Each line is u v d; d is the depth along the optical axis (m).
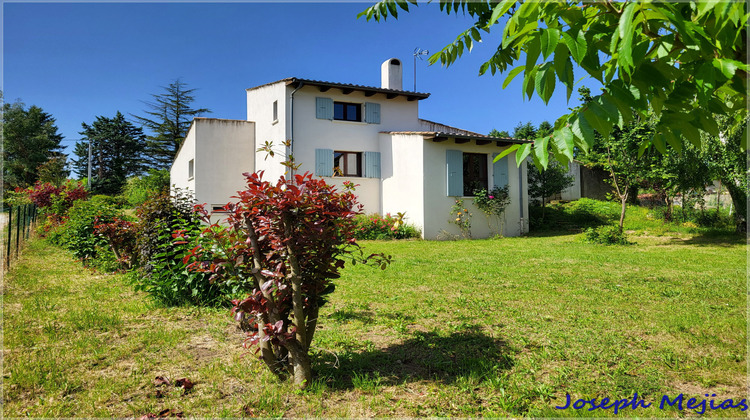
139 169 50.84
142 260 6.27
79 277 7.67
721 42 1.46
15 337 4.08
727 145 11.52
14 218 18.39
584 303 5.42
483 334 4.17
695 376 3.11
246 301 3.02
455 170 15.85
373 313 5.11
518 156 1.43
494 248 12.17
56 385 3.05
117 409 2.72
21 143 45.66
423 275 7.73
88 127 54.56
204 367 3.41
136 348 3.88
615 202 23.17
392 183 16.91
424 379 3.15
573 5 1.44
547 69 1.40
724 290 6.15
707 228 14.97
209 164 17.55
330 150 16.86
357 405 2.76
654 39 1.47
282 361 3.18
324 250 3.17
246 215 3.07
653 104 1.65
